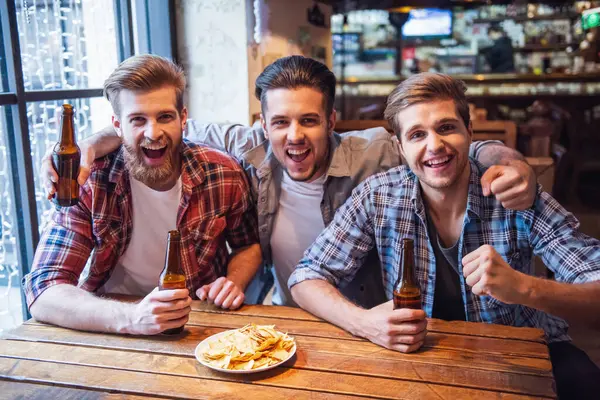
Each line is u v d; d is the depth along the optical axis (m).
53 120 2.26
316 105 1.64
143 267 1.80
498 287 1.27
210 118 3.01
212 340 1.34
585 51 7.28
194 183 1.73
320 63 1.68
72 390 1.16
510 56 7.54
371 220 1.65
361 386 1.16
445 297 1.64
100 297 1.55
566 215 1.48
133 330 1.39
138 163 1.62
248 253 1.89
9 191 2.03
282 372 1.22
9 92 1.94
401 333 1.30
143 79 1.53
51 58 2.24
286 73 1.62
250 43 2.94
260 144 1.92
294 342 1.31
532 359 1.26
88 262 1.91
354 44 7.70
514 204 1.41
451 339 1.37
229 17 2.88
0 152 1.99
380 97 7.23
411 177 1.63
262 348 1.26
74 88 2.37
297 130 1.64
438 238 1.60
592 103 6.64
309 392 1.14
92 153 1.62
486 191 1.40
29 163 1.99
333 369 1.22
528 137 3.77
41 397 1.13
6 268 2.08
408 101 1.44
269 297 2.78
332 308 1.46
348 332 1.41
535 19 7.59
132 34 2.64
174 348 1.33
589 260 1.39
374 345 1.34
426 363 1.25
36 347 1.35
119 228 1.73
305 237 1.91
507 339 1.37
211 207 1.78
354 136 1.92
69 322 1.45
